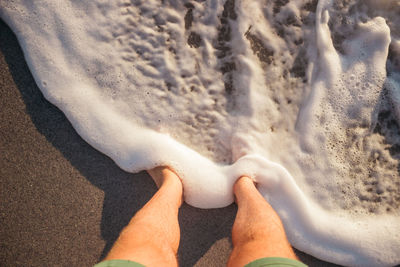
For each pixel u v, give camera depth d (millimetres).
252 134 1541
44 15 1592
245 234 1209
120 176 1545
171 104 1570
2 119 1570
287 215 1501
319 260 1507
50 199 1549
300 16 1589
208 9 1583
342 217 1513
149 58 1590
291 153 1542
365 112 1553
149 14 1593
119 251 1056
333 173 1536
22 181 1558
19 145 1566
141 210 1296
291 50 1582
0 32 1592
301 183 1534
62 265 1521
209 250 1505
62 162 1559
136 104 1573
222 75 1577
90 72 1586
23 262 1525
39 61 1576
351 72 1559
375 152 1548
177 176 1484
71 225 1539
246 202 1353
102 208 1540
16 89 1571
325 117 1551
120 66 1587
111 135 1546
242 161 1498
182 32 1588
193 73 1579
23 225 1542
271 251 1043
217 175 1499
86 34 1585
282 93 1569
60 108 1562
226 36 1583
